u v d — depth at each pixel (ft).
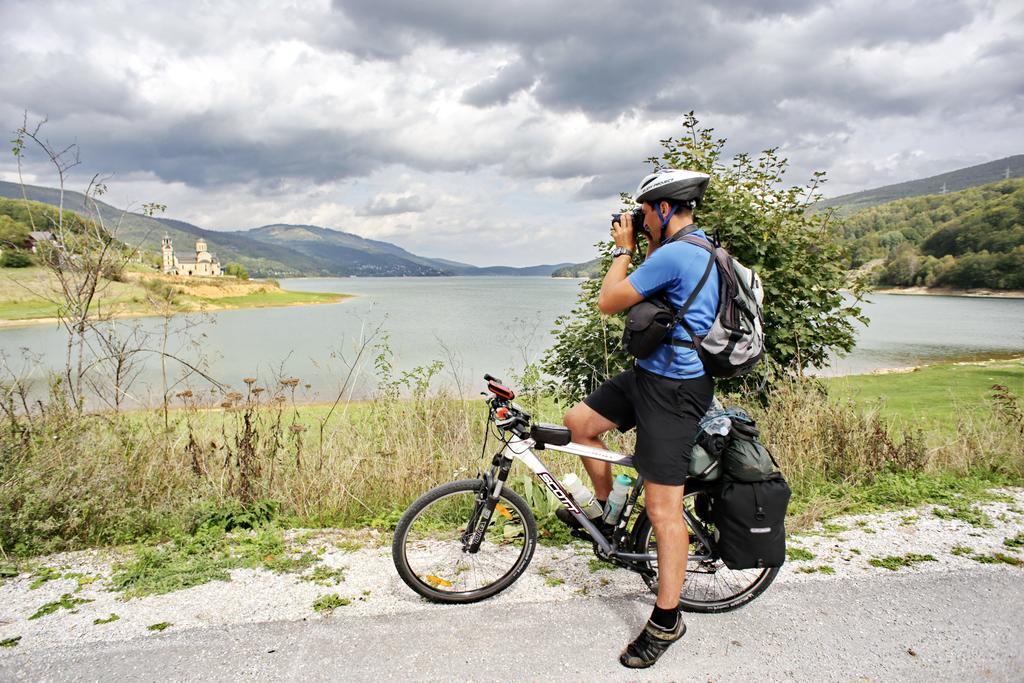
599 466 10.32
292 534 12.95
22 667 8.16
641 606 9.94
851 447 17.61
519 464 16.29
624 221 9.00
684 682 8.06
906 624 9.46
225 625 9.27
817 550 12.10
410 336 112.16
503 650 8.70
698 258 8.14
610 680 8.09
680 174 8.42
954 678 8.19
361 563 11.45
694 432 8.54
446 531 11.07
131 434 16.17
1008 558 11.65
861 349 112.47
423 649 8.69
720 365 8.18
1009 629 9.33
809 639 9.07
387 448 16.55
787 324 22.65
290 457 16.25
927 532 13.03
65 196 17.66
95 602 9.98
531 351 33.04
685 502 9.66
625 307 8.55
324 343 123.85
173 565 11.22
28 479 12.52
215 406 20.61
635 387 8.77
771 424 19.21
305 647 8.70
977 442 18.83
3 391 15.71
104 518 12.71
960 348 113.70
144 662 8.30
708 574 10.03
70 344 17.44
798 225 23.26
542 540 12.31
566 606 9.90
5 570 10.95
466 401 21.44
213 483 14.57
